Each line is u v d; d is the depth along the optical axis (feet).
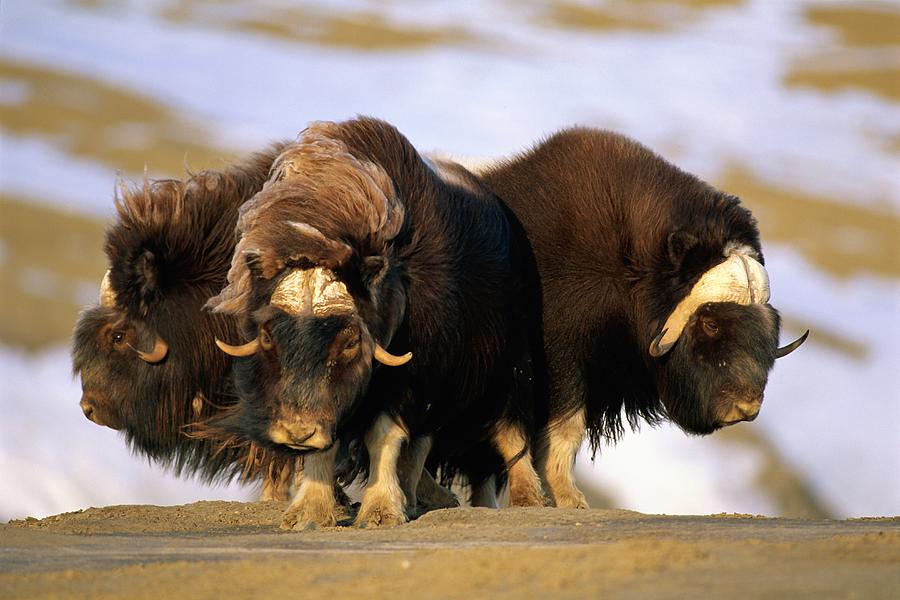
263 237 80.69
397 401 88.43
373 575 58.08
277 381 78.64
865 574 54.70
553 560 58.95
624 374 109.50
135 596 55.67
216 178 101.40
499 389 100.68
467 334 93.20
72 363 105.29
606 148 111.14
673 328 102.06
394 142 92.02
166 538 78.43
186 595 55.52
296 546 71.97
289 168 85.46
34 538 76.48
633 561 57.88
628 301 106.42
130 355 101.96
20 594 56.90
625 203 106.83
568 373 107.65
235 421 87.25
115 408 102.83
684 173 110.63
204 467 110.32
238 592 55.67
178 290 100.27
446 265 89.71
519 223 108.37
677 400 104.22
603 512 86.74
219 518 97.40
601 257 106.32
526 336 102.94
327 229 80.94
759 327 100.12
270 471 107.14
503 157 116.78
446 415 95.96
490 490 112.57
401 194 88.48
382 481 87.92
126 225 101.14
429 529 79.46
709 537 68.95
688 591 51.62
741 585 52.60
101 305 104.88
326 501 88.28
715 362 100.68
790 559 58.54
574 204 107.86
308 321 78.02
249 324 80.23
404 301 84.33
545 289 107.14
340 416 78.95
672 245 102.17
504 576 56.34
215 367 100.32
